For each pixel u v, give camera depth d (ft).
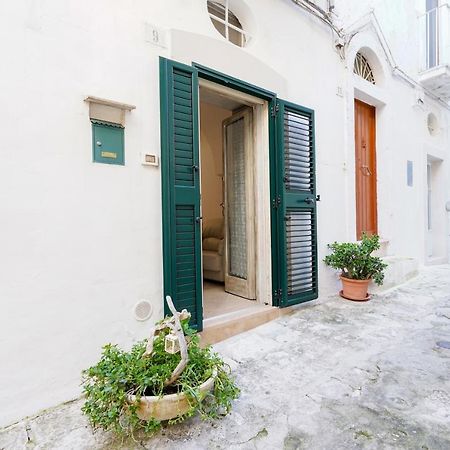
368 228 14.06
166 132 6.53
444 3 16.78
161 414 4.17
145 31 6.45
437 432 4.27
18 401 4.93
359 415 4.68
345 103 11.88
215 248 13.07
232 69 7.95
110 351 4.58
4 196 4.84
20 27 4.99
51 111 5.28
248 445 4.11
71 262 5.49
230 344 7.34
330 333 7.91
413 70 16.31
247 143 9.89
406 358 6.49
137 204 6.33
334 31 11.41
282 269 9.16
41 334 5.18
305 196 9.80
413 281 13.65
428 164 19.39
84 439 4.34
